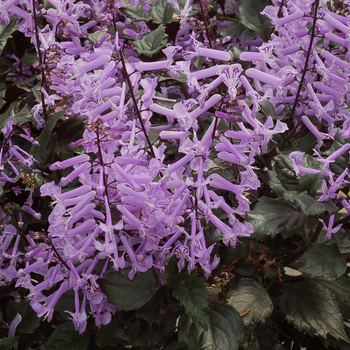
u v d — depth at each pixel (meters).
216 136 0.34
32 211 0.40
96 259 0.35
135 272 0.36
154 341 0.41
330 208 0.36
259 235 0.39
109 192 0.35
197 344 0.38
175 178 0.34
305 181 0.39
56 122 0.41
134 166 0.35
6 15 0.39
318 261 0.39
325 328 0.41
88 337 0.39
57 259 0.35
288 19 0.40
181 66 0.32
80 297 0.39
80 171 0.34
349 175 0.39
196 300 0.36
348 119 0.38
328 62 0.41
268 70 0.39
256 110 0.33
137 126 0.36
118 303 0.36
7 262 0.41
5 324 0.41
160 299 0.38
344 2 0.40
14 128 0.39
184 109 0.33
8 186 0.39
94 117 0.34
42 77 0.39
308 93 0.41
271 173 0.41
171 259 0.37
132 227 0.35
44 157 0.41
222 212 0.42
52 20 0.40
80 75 0.34
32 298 0.36
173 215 0.34
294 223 0.39
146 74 0.42
